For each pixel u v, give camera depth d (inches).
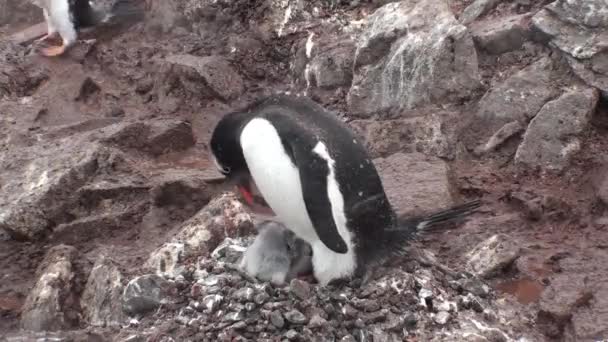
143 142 369.4
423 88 377.7
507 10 403.2
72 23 464.1
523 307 250.4
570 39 355.9
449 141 350.3
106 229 313.3
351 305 232.5
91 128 396.5
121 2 484.4
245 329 227.0
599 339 230.5
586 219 295.7
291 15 463.8
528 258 274.2
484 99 362.3
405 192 301.4
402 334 230.1
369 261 236.7
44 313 257.8
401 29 389.1
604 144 333.4
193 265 260.7
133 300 246.1
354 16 453.1
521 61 374.0
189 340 227.6
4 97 437.1
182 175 337.1
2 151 370.3
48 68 459.2
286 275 242.4
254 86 441.4
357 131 366.9
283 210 231.3
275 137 223.1
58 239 310.3
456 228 294.8
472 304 244.4
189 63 433.4
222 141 241.9
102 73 460.1
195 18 484.7
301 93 425.1
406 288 240.5
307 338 222.8
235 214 282.2
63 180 322.0
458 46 374.3
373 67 392.5
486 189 320.8
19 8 536.1
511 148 345.4
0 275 294.8
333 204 220.7
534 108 350.3
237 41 463.2
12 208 310.3
